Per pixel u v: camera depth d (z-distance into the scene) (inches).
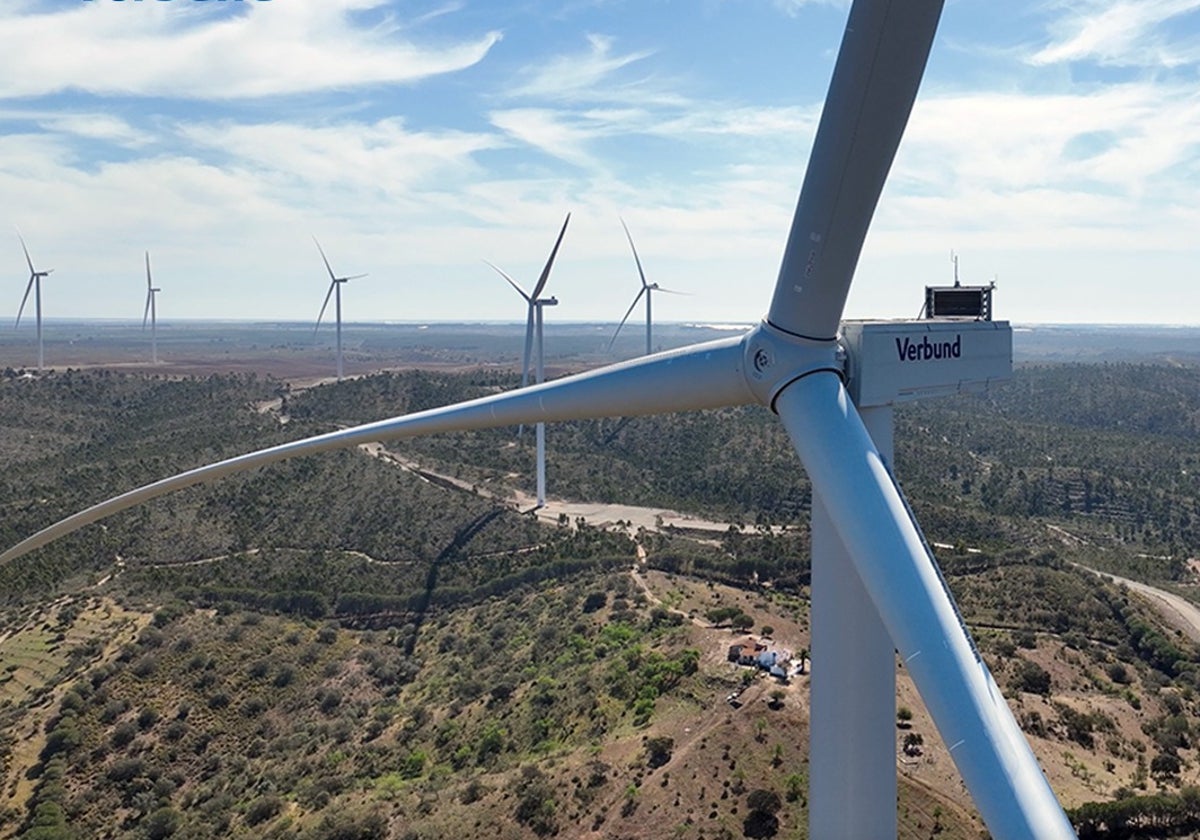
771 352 685.3
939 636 539.2
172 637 3518.7
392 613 4104.3
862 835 679.7
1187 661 3329.2
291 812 2407.7
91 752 2827.3
